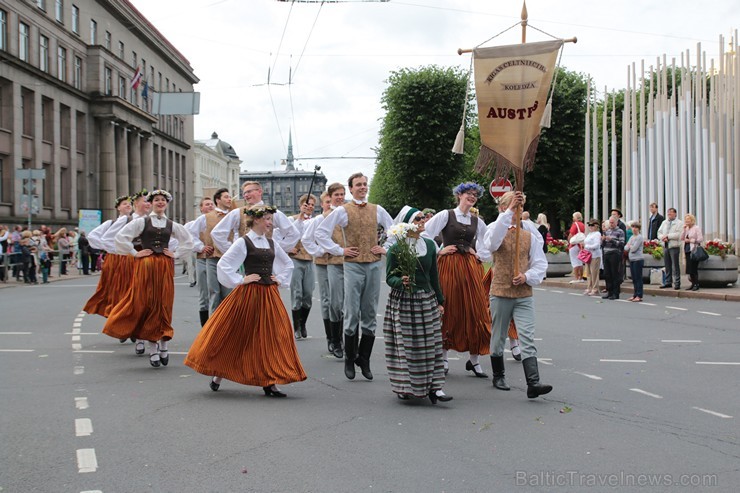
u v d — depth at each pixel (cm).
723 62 2352
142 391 688
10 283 2322
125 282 1015
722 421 582
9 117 3681
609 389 706
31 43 3903
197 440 521
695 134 2436
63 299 1698
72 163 4375
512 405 643
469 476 446
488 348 787
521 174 732
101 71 4681
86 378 750
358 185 798
